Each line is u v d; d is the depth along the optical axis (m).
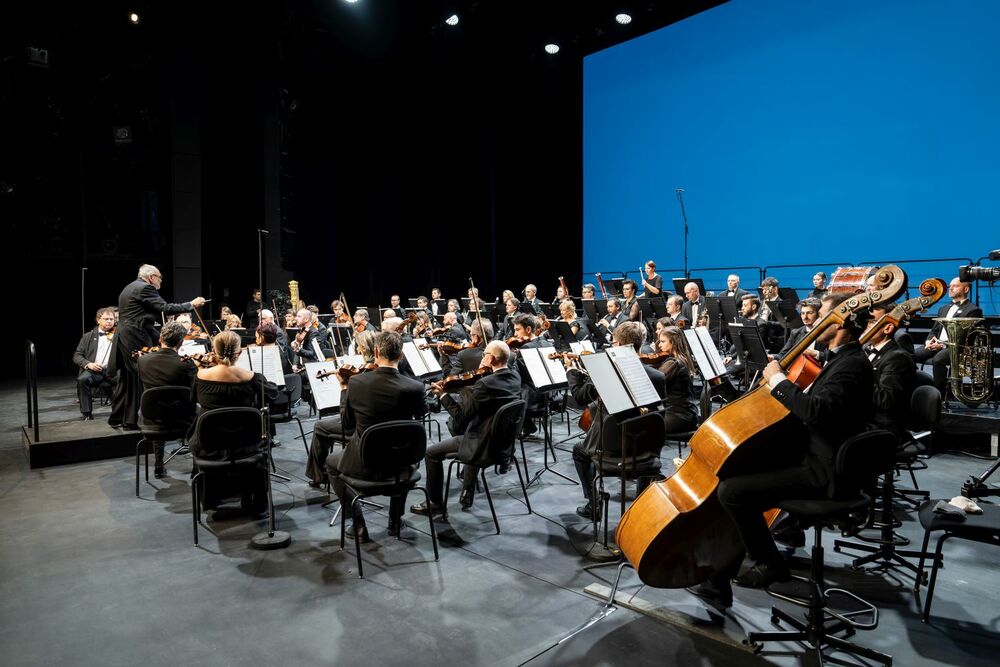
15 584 3.19
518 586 3.15
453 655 2.55
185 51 11.27
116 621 2.83
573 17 11.40
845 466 2.36
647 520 2.66
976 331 4.93
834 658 2.50
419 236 14.76
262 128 12.13
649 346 5.46
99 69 10.90
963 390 5.02
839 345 2.53
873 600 2.98
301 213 14.14
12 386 10.16
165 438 4.47
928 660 2.50
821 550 2.55
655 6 11.12
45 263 11.09
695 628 2.72
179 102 11.29
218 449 3.68
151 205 11.52
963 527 2.67
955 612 2.87
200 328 7.82
